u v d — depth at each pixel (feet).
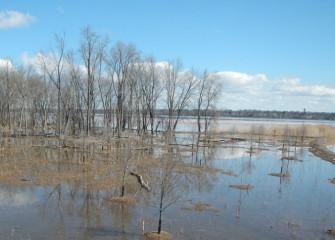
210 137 239.09
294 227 66.18
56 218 66.74
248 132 298.15
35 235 57.88
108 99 251.80
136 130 263.49
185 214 71.26
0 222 63.46
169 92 258.16
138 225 64.13
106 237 58.08
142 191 86.58
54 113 260.42
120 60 236.84
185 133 281.74
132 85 246.88
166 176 82.74
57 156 136.05
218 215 71.46
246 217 71.00
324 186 103.09
